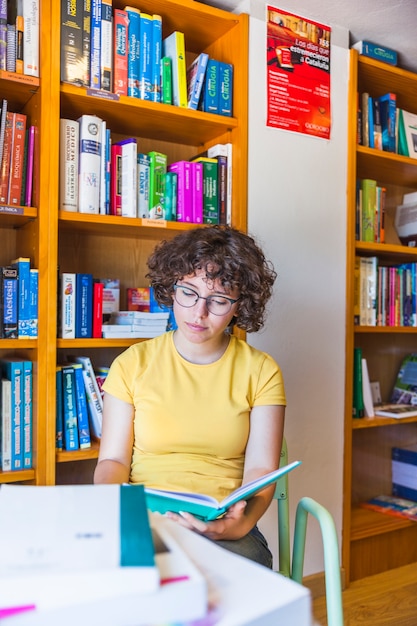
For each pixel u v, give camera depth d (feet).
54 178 5.56
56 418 5.69
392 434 9.52
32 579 1.50
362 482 9.18
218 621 1.63
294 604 1.77
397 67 8.52
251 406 4.38
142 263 7.14
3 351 6.50
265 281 4.66
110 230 6.48
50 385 5.58
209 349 4.38
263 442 4.24
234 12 6.97
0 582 1.49
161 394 4.23
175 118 6.44
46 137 5.52
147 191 6.30
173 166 6.61
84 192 5.82
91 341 5.86
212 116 6.54
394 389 9.37
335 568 3.53
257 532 4.27
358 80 8.20
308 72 7.26
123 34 6.03
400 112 8.50
